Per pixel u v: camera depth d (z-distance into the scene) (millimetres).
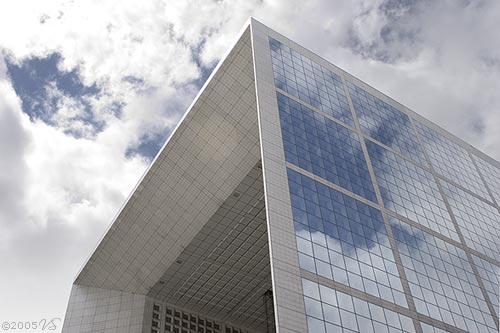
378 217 55094
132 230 68875
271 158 49438
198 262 68625
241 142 60719
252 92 60094
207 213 64000
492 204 78500
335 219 49562
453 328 49938
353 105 68875
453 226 65250
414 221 59688
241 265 69125
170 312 73312
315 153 55031
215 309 75812
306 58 67500
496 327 54625
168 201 65500
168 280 70875
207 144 62125
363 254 48719
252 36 60844
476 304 55500
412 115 80625
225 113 60969
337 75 71312
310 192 49844
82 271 74125
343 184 54969
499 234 72625
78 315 70812
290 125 55094
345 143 61125
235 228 65062
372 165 62062
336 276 44094
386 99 77938
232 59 60844
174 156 63406
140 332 68375
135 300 72250
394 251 52750
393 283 48750
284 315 37875
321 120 60531
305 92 61781
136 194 66125
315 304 40375
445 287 54156
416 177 67750
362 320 42438
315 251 44500
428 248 57531
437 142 80625
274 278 39656
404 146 71688
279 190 47031
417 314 47750
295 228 44875
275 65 60719
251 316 77312
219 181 62531
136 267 71312
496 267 64750
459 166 80188
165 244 67875
